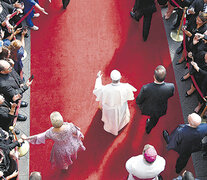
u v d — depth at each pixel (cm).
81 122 634
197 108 642
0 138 475
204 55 574
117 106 548
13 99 529
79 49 729
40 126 628
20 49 583
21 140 509
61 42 739
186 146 492
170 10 762
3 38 625
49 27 760
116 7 798
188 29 634
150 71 701
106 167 585
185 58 669
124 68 702
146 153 385
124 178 536
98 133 622
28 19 724
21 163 586
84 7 795
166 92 503
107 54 723
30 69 699
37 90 670
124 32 759
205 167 588
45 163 587
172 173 581
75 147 524
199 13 577
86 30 759
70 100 659
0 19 599
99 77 565
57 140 488
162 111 537
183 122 639
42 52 723
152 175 401
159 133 625
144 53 727
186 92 670
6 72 509
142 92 511
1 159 450
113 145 609
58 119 449
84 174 577
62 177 574
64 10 787
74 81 684
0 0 613
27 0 670
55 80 685
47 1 800
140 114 644
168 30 764
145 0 636
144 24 689
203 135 480
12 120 551
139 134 622
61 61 711
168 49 735
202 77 574
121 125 609
